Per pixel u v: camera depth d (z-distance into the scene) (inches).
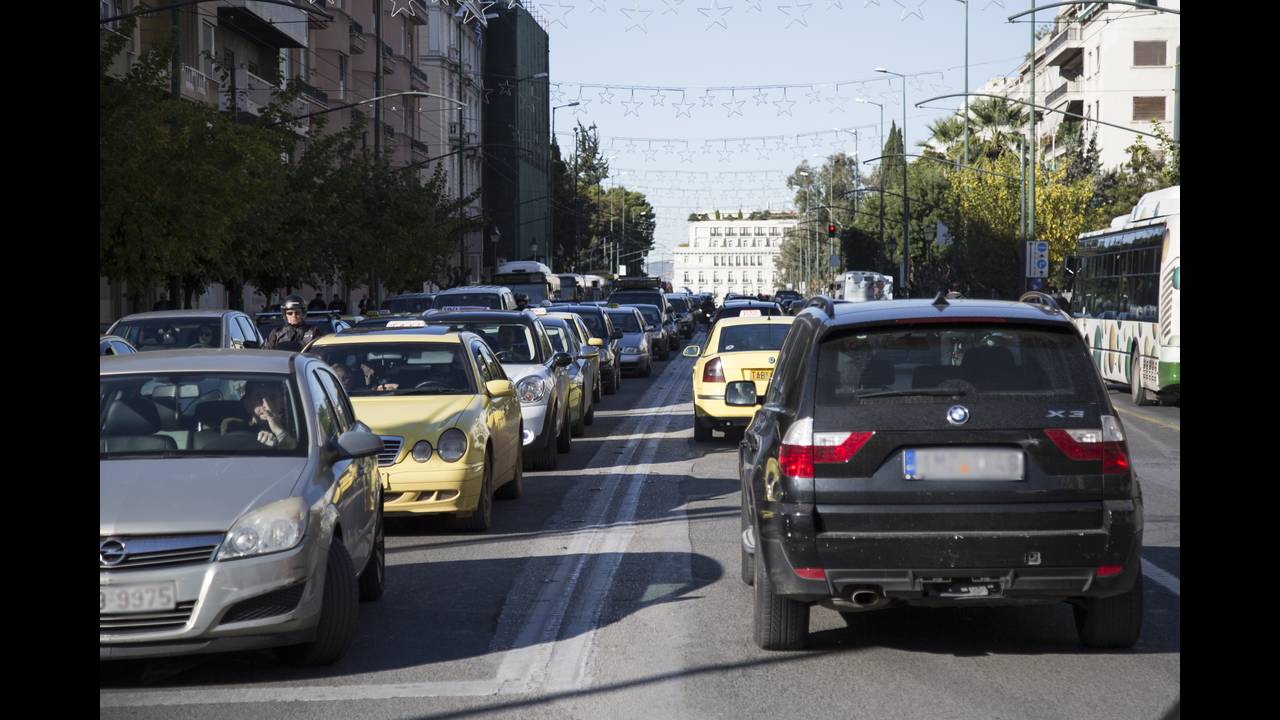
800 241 6909.5
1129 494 264.5
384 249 1830.7
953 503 261.6
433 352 491.2
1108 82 2871.6
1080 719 237.0
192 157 1037.2
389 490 430.6
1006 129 3257.9
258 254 1353.3
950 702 248.2
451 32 3366.1
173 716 243.6
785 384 292.5
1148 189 2317.9
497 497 535.2
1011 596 264.7
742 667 274.8
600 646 294.7
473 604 339.9
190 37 1552.7
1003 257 2394.2
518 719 240.4
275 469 280.7
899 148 5137.8
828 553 261.6
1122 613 278.5
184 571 254.8
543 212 4640.8
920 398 264.7
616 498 537.6
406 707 248.8
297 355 327.0
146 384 305.4
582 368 805.2
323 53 2279.8
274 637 261.6
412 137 2869.1
